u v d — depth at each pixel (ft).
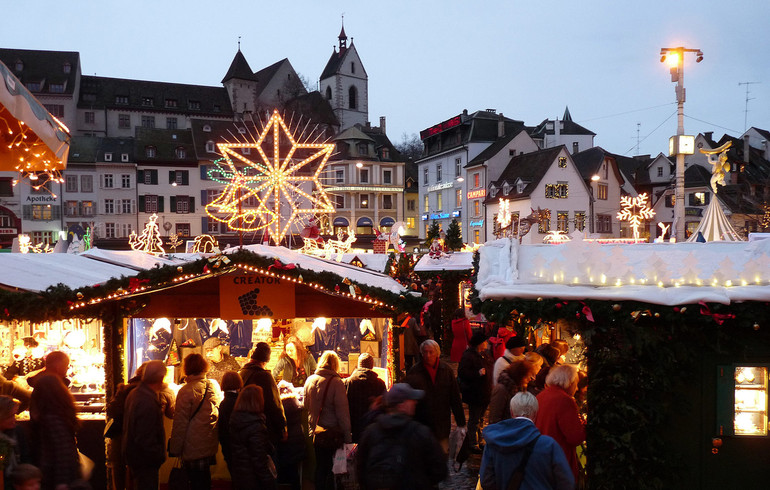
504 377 21.33
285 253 27.66
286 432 22.44
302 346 30.40
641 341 19.66
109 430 21.95
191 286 24.71
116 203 209.97
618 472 20.47
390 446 14.52
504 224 69.51
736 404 20.45
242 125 229.45
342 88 343.67
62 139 19.71
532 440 14.34
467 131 217.77
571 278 21.44
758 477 20.30
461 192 216.74
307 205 218.59
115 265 31.45
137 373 22.75
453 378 23.72
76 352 29.73
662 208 200.64
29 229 202.18
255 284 24.75
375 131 278.67
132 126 268.21
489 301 20.49
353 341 36.19
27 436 19.85
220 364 29.58
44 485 16.49
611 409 20.52
